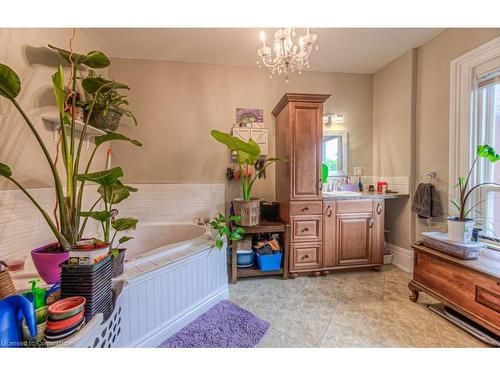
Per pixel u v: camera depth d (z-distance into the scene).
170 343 1.41
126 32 2.04
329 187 2.89
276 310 1.77
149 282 1.36
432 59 2.21
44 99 1.51
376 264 2.44
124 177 2.53
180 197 2.65
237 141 1.91
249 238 2.39
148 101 2.56
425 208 2.20
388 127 2.72
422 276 1.80
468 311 1.45
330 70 2.86
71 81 1.66
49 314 0.74
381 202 2.43
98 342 0.88
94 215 1.21
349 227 2.38
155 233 2.46
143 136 2.56
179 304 1.55
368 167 2.95
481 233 1.81
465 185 1.68
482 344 1.38
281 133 2.53
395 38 2.19
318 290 2.07
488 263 1.48
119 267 1.27
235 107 2.72
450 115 2.03
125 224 1.35
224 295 1.95
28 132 1.38
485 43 1.77
